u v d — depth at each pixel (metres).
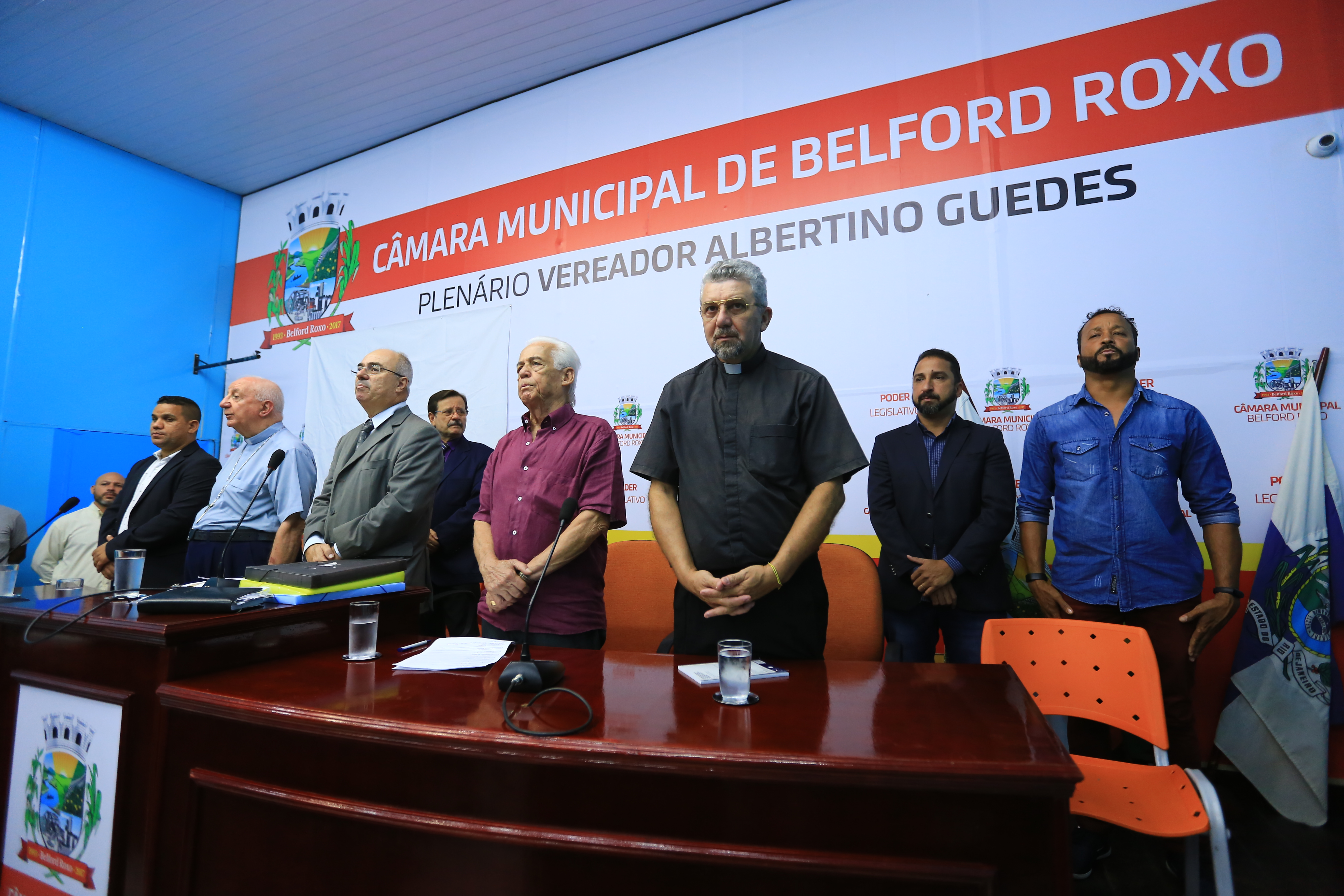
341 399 4.20
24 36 3.41
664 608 2.29
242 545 2.54
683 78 3.29
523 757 0.84
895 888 0.75
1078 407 2.15
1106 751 1.86
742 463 1.49
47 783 1.23
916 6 2.82
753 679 1.17
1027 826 0.73
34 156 4.04
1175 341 2.30
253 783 0.99
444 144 4.00
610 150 3.45
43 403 4.00
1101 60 2.50
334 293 4.33
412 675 1.17
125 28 3.35
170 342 4.53
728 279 1.52
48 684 1.25
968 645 2.15
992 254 2.59
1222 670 2.19
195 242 4.68
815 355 2.84
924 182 2.73
